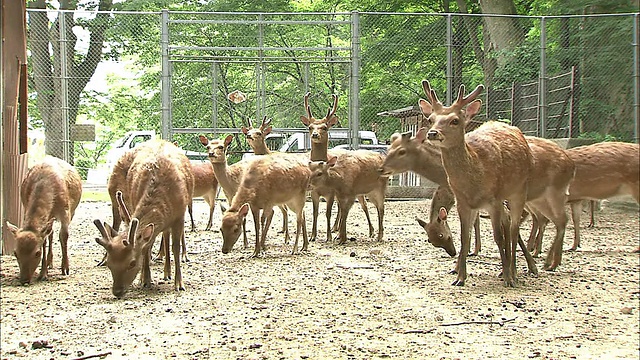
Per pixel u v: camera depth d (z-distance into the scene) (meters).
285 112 19.92
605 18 18.81
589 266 9.38
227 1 24.44
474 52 20.02
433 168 9.84
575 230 10.69
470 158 7.77
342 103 20.98
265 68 19.62
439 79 20.00
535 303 7.22
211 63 19.14
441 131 7.59
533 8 24.95
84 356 5.46
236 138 21.78
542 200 9.23
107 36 19.61
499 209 7.98
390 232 12.96
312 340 5.87
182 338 5.94
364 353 5.52
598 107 18.58
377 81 19.45
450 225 13.99
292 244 11.48
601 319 6.61
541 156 8.84
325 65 20.00
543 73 18.28
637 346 5.76
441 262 9.62
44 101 18.52
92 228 13.50
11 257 10.30
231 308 6.98
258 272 8.90
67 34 19.06
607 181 10.12
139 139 20.70
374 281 8.30
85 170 20.19
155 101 20.64
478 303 7.21
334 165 11.38
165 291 7.79
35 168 8.81
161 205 7.66
